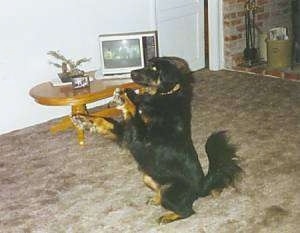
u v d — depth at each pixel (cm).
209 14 437
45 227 205
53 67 338
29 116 333
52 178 250
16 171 260
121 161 266
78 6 343
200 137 291
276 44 422
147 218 207
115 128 198
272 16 470
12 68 317
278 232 190
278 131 292
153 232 196
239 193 221
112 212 213
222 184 200
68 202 224
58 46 338
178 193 195
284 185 226
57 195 231
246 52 448
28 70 325
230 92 376
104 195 229
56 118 347
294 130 292
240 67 441
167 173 195
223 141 198
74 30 345
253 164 249
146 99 193
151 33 320
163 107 192
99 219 208
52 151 285
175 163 194
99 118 200
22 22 315
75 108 296
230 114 327
